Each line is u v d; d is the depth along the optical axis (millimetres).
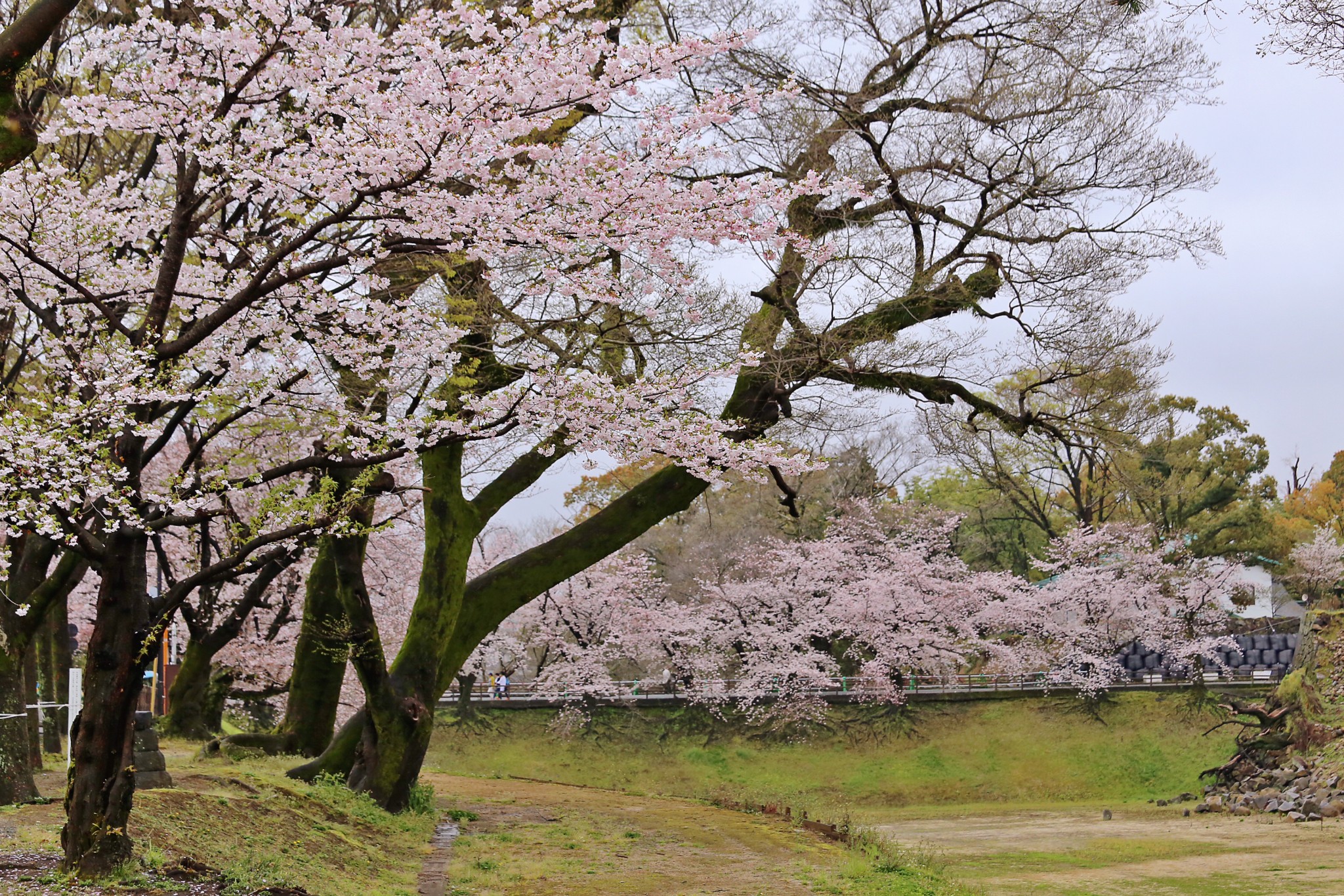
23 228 7926
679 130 7965
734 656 36531
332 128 7688
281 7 6914
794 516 16328
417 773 14453
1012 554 50156
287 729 16922
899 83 15289
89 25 10398
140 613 7418
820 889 10688
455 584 14836
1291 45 7719
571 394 9469
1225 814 24766
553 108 7898
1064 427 16906
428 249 7957
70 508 7242
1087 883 15828
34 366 10086
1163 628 36156
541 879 10734
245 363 8984
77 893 6773
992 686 35562
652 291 9602
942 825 25516
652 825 15383
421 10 9781
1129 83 15039
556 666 35469
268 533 7941
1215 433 45844
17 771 10594
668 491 16000
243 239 8500
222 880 7691
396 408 11508
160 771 11078
